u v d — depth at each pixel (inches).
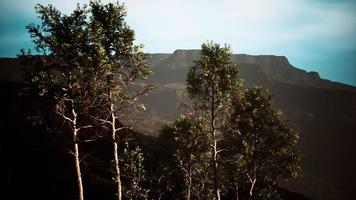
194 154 1291.8
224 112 1267.2
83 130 1831.9
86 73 995.9
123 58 1098.7
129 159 1188.5
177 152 1300.4
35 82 966.4
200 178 1354.6
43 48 1007.0
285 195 1823.3
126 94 1094.4
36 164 1539.1
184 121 1321.4
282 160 1354.6
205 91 1237.1
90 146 1818.4
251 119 1321.4
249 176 1350.9
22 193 1362.0
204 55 1222.3
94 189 1467.8
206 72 1182.9
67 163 1621.6
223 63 1214.3
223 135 1323.8
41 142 1686.8
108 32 1090.1
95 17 1091.3
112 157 1798.7
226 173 1320.1
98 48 997.8
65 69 1012.5
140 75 1114.1
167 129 1385.3
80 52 1026.7
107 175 1637.6
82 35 1004.6
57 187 1434.5
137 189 1205.1
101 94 1049.5
